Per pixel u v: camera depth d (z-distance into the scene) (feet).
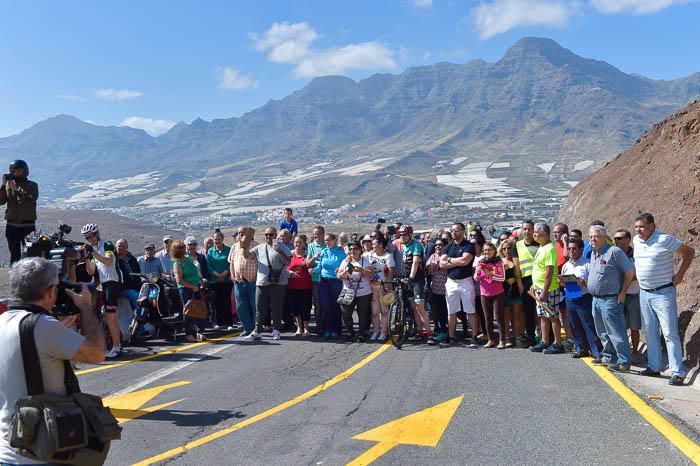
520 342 34.76
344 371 27.94
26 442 9.68
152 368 28.81
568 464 15.84
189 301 36.24
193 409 21.54
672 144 55.83
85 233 31.24
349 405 21.83
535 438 17.88
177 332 38.37
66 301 12.41
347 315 37.27
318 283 38.99
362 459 16.38
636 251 25.48
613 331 26.58
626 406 20.89
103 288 31.78
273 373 27.53
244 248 38.73
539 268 31.81
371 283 36.81
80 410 10.07
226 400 22.74
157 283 36.86
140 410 21.43
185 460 16.48
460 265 34.83
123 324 35.78
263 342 36.68
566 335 34.17
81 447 9.96
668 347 24.48
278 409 21.39
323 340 37.55
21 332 10.14
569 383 24.52
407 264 36.55
